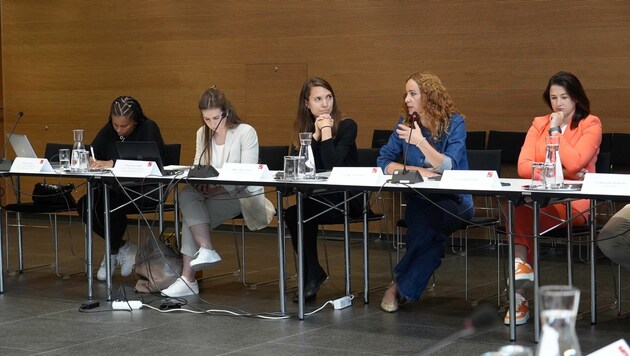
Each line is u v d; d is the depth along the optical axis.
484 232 6.86
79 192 8.45
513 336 3.62
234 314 4.26
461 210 4.20
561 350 1.02
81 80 8.55
